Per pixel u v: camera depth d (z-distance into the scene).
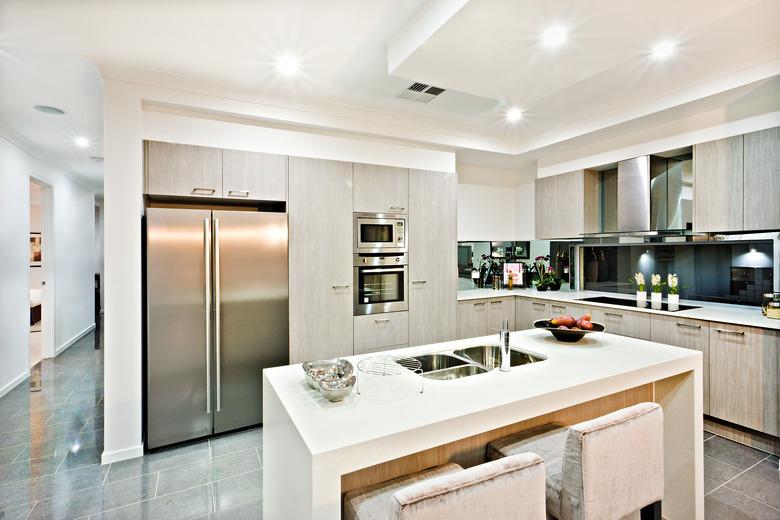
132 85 2.60
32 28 2.14
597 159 3.91
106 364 2.52
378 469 1.43
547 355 2.02
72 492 2.23
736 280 3.24
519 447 1.57
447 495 0.95
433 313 3.90
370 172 3.55
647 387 2.14
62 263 5.43
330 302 3.34
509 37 1.99
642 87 2.92
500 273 5.05
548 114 3.51
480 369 1.94
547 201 4.46
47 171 4.89
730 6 1.77
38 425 3.11
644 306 3.44
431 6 1.96
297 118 3.15
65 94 2.97
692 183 3.13
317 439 1.18
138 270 2.59
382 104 3.31
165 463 2.53
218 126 2.94
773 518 1.99
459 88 2.60
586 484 1.24
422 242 3.84
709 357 2.85
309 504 1.13
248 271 2.95
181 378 2.74
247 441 2.82
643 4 1.75
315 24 2.15
